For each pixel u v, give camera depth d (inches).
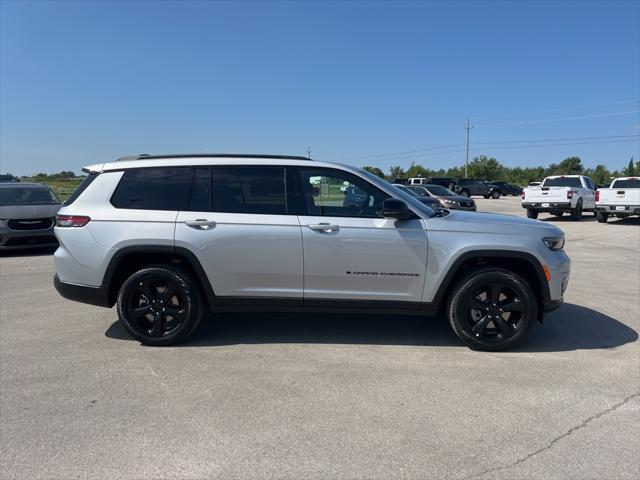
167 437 123.5
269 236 182.1
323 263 182.5
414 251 181.5
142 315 188.1
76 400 143.3
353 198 187.2
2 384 154.0
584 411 137.8
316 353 182.2
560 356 180.4
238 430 127.0
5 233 409.7
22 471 109.3
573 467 111.8
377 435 125.0
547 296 184.4
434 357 178.9
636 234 596.7
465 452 117.6
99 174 192.9
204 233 182.7
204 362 173.0
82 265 187.6
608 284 307.7
